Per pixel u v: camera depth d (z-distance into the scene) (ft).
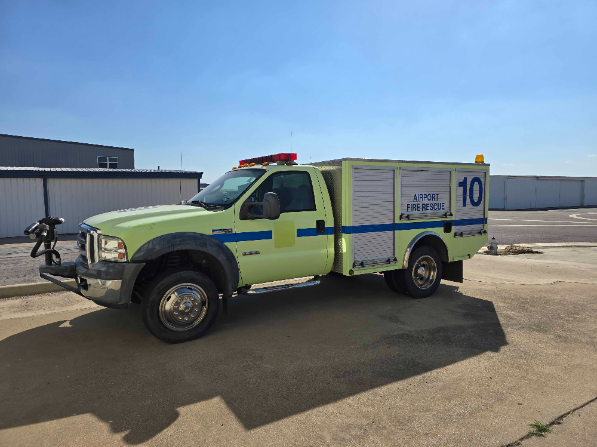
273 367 13.07
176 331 15.12
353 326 17.13
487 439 9.20
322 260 18.80
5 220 51.08
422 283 21.93
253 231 16.88
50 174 52.08
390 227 20.20
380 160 19.63
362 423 9.86
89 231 15.38
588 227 68.44
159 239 14.70
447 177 22.29
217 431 9.53
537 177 148.36
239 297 22.16
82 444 9.06
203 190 19.85
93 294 14.79
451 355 14.05
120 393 11.40
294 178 18.31
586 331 16.57
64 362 13.53
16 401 11.00
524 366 13.16
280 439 9.21
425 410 10.45
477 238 23.89
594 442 9.08
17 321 17.89
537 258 36.96
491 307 20.12
